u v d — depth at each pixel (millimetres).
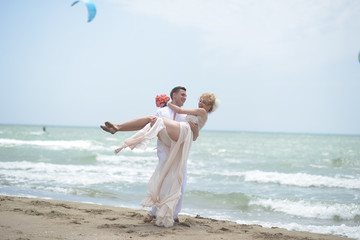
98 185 10352
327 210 7547
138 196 8922
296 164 19391
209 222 5691
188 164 18641
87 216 5512
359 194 10016
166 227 4734
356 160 21781
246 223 6531
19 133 54188
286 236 4934
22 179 10875
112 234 4199
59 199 8141
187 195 9094
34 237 3926
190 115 4742
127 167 15344
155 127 4531
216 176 13156
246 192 10078
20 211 5641
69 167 14383
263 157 24625
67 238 3938
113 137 53594
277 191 10383
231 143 50219
